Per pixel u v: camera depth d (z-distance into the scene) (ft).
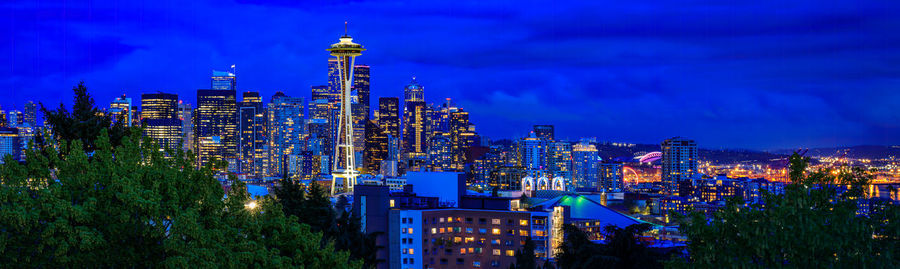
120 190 208.44
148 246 207.72
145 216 204.44
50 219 200.23
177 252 203.51
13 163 213.66
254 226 232.94
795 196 205.05
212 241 211.61
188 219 202.18
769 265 196.34
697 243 211.00
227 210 243.60
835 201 215.51
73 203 214.48
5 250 194.39
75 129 283.18
